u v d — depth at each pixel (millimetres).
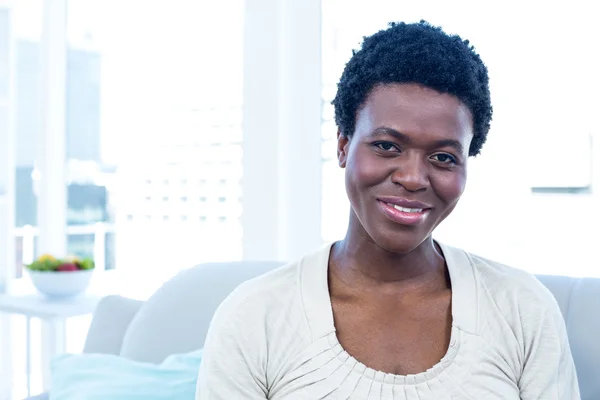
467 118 769
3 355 2844
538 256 1834
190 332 1401
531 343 823
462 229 1902
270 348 812
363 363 784
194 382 1189
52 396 1215
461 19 1892
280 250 2084
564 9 1797
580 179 1788
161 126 2396
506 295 841
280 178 2076
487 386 777
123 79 2504
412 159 743
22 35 2842
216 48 2264
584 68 1781
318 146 2074
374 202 761
